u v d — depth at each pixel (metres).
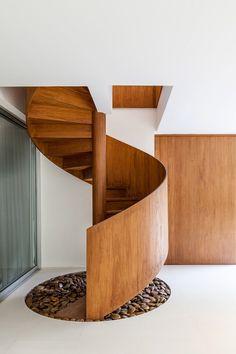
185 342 2.46
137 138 4.79
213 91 2.87
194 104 3.29
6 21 1.67
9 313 3.04
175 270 4.57
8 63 2.24
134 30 1.77
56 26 1.73
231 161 4.94
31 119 3.43
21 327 2.74
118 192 4.43
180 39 1.87
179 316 2.96
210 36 1.84
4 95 3.24
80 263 4.76
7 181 3.64
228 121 4.07
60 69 2.35
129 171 4.43
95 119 3.62
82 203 4.77
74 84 2.70
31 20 1.67
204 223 4.93
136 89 4.80
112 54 2.08
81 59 2.17
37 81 2.62
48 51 2.04
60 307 3.17
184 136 4.95
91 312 2.91
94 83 2.66
